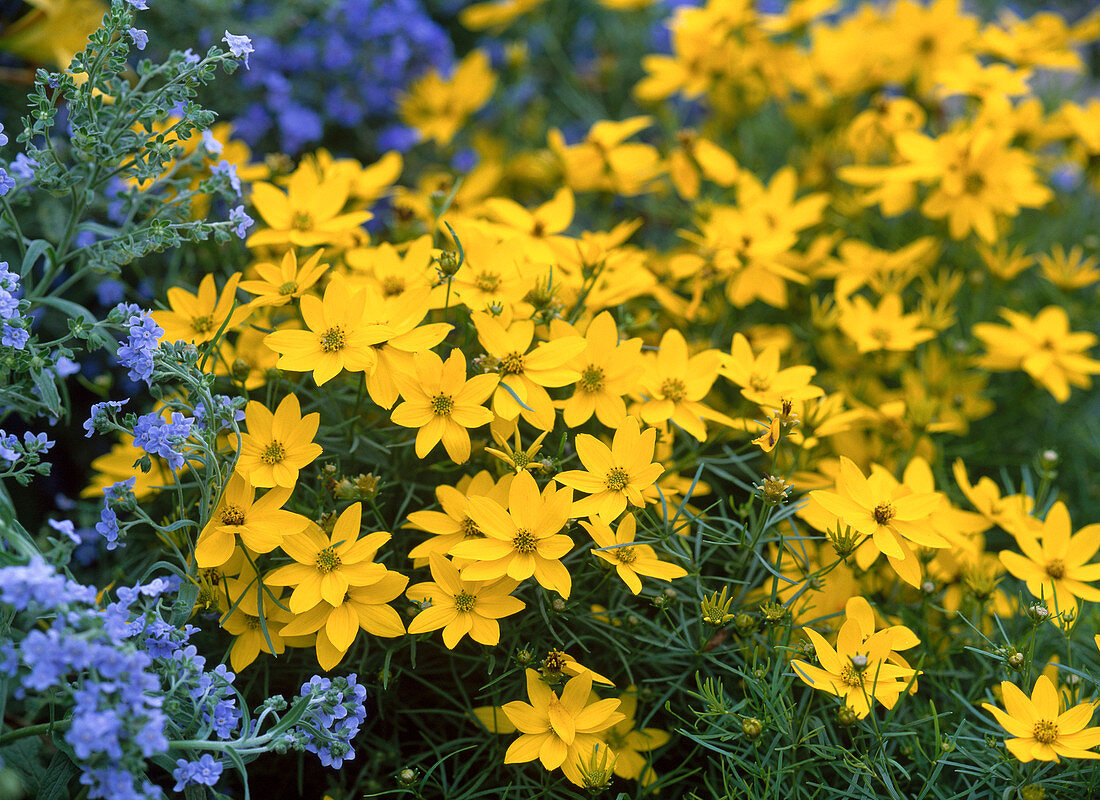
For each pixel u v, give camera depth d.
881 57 1.46
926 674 1.20
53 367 1.12
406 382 1.14
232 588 1.14
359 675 1.16
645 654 1.18
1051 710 1.11
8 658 1.06
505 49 1.83
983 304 1.44
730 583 1.20
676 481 1.21
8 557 1.07
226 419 1.13
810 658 1.14
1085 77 1.98
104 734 1.05
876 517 1.15
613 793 1.17
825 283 1.44
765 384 1.21
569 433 1.21
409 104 1.51
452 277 1.18
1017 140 1.45
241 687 1.17
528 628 1.17
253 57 1.43
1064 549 1.19
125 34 1.18
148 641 1.09
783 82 1.50
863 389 1.35
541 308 1.19
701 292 1.31
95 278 1.33
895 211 1.40
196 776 1.08
